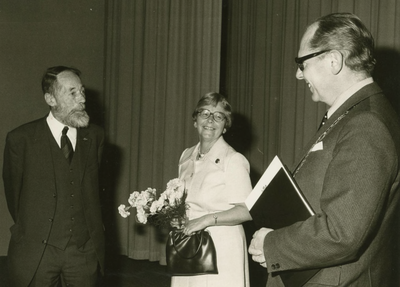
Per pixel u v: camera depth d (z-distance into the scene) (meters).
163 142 5.18
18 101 5.41
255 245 1.61
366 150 1.35
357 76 1.55
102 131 3.11
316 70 1.57
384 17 4.04
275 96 5.60
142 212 2.57
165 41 5.19
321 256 1.38
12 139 2.77
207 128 2.75
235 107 6.04
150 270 4.88
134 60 5.39
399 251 3.21
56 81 2.81
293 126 5.07
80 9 5.66
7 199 2.90
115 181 5.46
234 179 2.62
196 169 2.77
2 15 5.35
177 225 2.61
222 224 2.56
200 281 2.58
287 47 5.16
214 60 4.89
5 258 5.22
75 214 2.78
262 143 5.76
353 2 4.30
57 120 2.86
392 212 1.49
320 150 1.54
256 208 1.70
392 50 4.00
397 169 1.40
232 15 6.11
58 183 2.76
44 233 2.68
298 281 1.53
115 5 5.52
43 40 5.51
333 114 1.56
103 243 2.92
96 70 5.74
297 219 1.52
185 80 5.09
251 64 5.89
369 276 1.47
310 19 4.77
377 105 1.48
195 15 4.99
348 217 1.32
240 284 2.56
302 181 1.58
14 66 5.40
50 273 2.71
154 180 5.25
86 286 2.79
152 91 5.30
